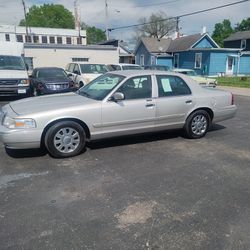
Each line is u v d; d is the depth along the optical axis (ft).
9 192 12.78
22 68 41.81
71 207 11.51
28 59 77.87
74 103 17.29
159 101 19.06
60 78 42.11
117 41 108.06
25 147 16.19
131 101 18.22
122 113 17.95
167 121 19.74
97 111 17.24
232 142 20.40
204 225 10.30
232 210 11.29
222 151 18.38
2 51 46.34
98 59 85.51
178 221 10.55
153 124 19.26
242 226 10.23
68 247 9.14
